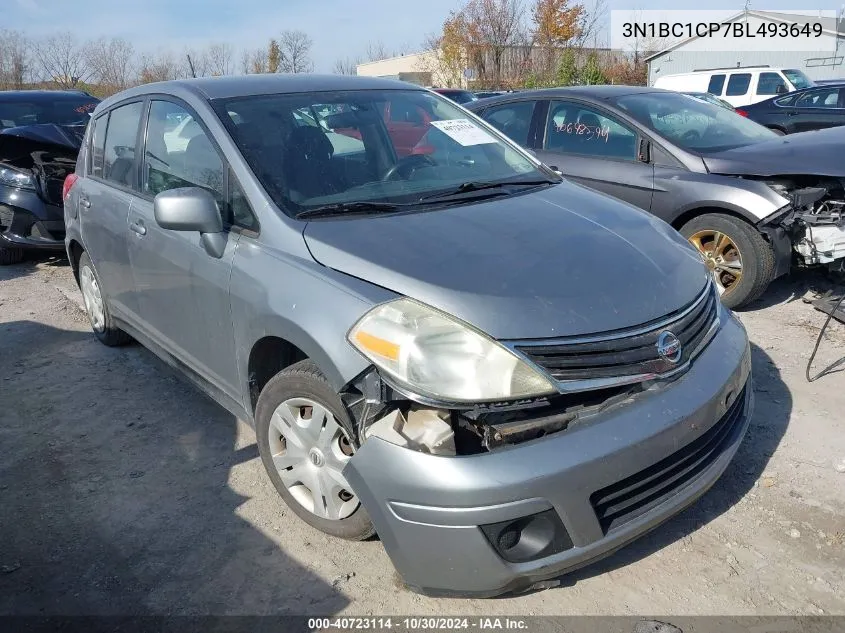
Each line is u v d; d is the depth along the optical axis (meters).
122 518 3.12
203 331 3.29
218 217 2.96
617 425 2.29
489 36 31.52
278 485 2.98
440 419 2.25
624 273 2.55
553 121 6.07
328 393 2.58
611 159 5.61
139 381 4.47
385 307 2.39
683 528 2.91
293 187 3.02
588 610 2.52
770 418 3.68
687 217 5.25
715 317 2.85
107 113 4.42
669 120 5.59
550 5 31.30
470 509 2.16
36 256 7.86
